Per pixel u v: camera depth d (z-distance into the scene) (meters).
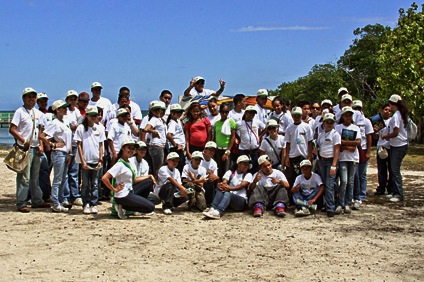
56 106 10.43
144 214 10.10
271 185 10.38
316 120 12.01
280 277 6.39
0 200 11.95
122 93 11.93
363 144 11.27
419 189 13.77
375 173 18.02
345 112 10.41
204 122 11.40
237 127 11.34
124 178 9.83
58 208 10.45
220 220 9.77
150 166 11.51
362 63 45.59
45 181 11.33
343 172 10.27
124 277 6.38
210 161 10.91
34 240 8.14
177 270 6.65
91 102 12.17
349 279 6.34
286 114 11.98
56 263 6.95
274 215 10.23
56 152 10.41
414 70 25.89
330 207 10.10
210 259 7.15
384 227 9.16
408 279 6.36
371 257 7.29
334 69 45.22
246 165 10.46
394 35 28.12
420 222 9.59
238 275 6.46
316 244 7.99
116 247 7.75
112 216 10.06
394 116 11.62
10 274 6.48
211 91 13.68
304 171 10.35
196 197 10.58
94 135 10.33
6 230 8.80
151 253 7.43
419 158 23.59
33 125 10.34
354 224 9.43
